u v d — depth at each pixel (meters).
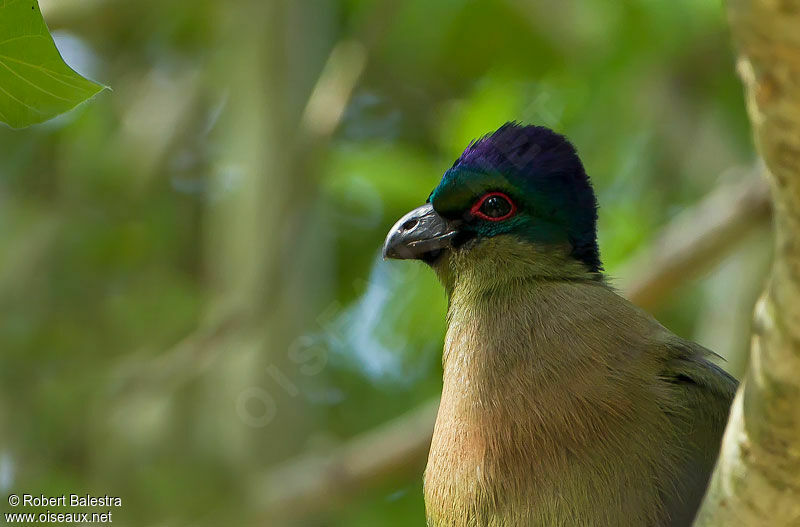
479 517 7.83
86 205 15.86
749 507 5.67
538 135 9.02
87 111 15.61
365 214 15.34
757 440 5.45
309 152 13.69
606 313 8.10
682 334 15.41
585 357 7.87
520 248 8.83
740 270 13.77
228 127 14.47
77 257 15.69
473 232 9.02
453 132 14.25
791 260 4.75
